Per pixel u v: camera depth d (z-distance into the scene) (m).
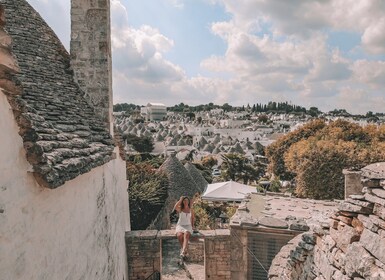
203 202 20.05
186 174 21.95
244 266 8.00
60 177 3.07
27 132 2.67
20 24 7.29
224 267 8.91
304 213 9.52
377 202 2.82
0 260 2.28
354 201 3.14
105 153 5.47
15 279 2.49
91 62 7.64
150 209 16.80
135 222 15.87
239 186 20.61
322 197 25.98
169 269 12.00
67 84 7.18
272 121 134.25
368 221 2.88
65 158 3.60
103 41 7.65
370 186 3.03
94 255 5.15
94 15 7.64
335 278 3.25
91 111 7.38
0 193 2.29
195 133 98.44
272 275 5.22
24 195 2.65
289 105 185.50
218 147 64.00
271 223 7.97
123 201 9.99
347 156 26.20
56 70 7.19
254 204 10.78
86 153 4.50
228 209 19.28
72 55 7.66
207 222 15.91
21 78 5.75
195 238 8.90
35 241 2.86
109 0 8.02
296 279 4.48
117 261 7.57
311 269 3.94
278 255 5.79
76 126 5.64
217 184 21.72
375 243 2.71
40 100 5.51
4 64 2.37
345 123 39.78
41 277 2.98
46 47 7.45
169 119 140.62
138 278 9.40
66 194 3.75
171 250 14.13
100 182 5.77
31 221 2.78
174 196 20.12
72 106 6.43
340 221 3.37
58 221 3.46
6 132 2.40
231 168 39.34
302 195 27.03
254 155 64.81
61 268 3.53
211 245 8.91
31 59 6.70
